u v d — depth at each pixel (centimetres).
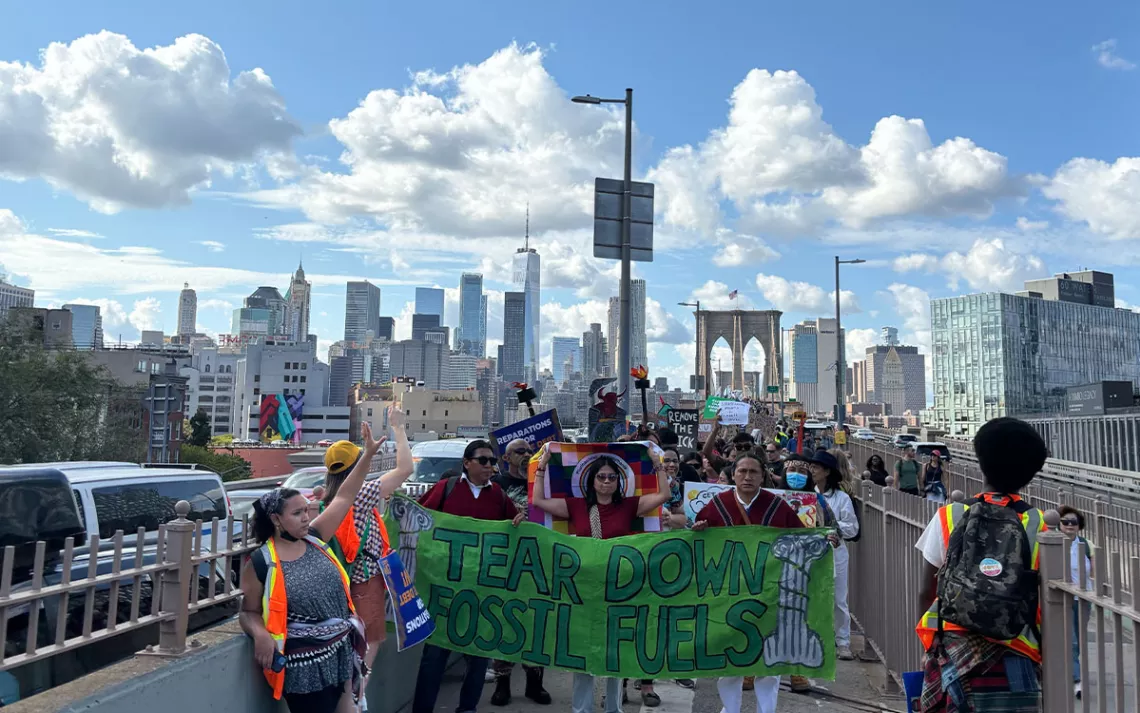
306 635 457
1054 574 386
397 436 596
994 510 394
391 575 568
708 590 612
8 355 4716
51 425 4725
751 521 630
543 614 623
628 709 707
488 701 718
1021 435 403
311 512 515
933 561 430
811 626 601
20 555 505
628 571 617
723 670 605
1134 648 326
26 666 487
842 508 845
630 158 1608
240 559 538
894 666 719
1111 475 3142
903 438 6325
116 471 795
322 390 15725
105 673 398
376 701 643
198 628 583
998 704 388
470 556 638
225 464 7138
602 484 638
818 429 4444
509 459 826
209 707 434
